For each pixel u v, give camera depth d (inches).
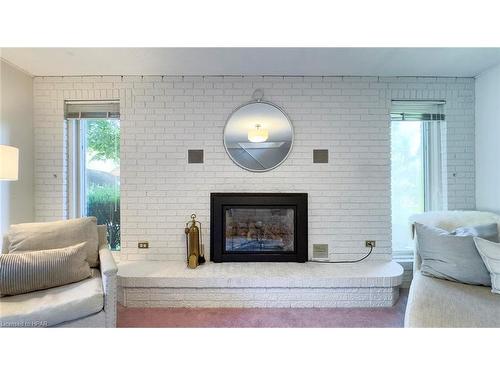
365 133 116.6
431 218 96.5
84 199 121.2
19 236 82.4
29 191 113.8
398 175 122.2
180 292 98.0
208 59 100.7
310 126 116.2
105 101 117.0
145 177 116.0
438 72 113.4
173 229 116.0
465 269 75.5
